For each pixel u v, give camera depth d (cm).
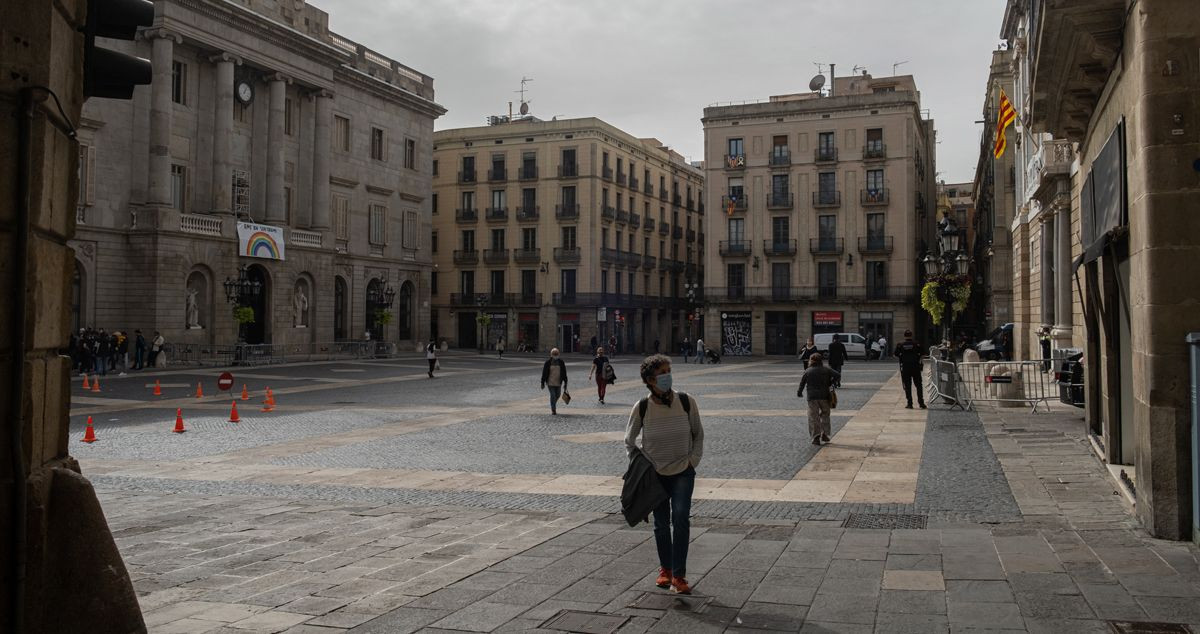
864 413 1856
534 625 531
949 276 2400
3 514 359
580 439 1522
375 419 1873
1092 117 1028
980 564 644
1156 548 669
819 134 6100
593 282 6494
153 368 3619
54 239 413
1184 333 693
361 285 5219
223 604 586
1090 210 1035
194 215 3969
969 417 1714
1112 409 1002
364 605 579
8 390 363
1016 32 3325
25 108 369
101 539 405
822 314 6072
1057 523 776
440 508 935
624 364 4734
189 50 4066
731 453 1305
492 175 6794
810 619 531
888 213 5931
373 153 5353
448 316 6912
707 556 698
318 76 4750
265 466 1247
